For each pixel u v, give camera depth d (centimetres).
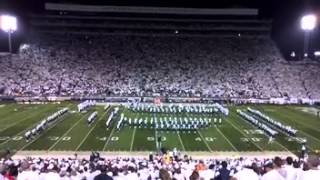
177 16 10462
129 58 9262
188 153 3631
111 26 10188
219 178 1399
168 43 9900
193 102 7612
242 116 5791
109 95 8038
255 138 4312
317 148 3881
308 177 1100
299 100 7869
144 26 10238
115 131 4594
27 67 8556
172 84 8525
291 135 4488
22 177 1327
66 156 3447
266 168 1202
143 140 4150
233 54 9531
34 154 3516
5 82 8031
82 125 4944
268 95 8138
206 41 10050
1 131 4525
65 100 7694
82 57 9156
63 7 10275
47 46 9412
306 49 9612
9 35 8806
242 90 8306
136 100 7706
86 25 10125
